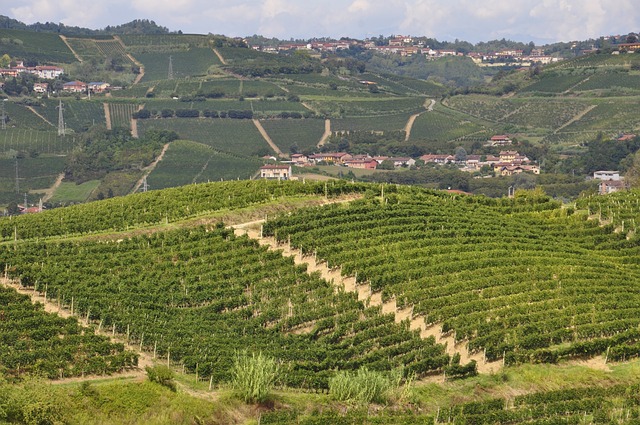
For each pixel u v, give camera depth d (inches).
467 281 4461.1
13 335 3324.3
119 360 3248.0
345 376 3336.6
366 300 4185.5
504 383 3585.1
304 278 4367.6
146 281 4136.3
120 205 5369.1
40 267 4101.9
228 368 3312.0
